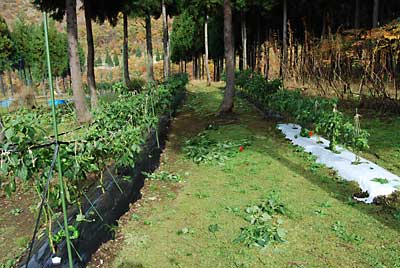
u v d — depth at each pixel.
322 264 2.97
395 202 3.98
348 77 10.34
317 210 3.96
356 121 5.61
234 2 18.05
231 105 10.42
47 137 3.01
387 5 17.89
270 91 11.19
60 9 11.87
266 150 6.60
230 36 10.05
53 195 2.80
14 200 4.66
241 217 3.89
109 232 3.49
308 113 7.08
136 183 4.66
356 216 3.79
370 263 2.95
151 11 18.23
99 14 13.98
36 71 30.30
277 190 4.61
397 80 9.64
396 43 8.26
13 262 3.14
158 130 7.35
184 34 32.62
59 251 2.71
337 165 5.28
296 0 17.72
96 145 3.29
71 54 9.33
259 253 3.18
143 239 3.50
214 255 3.18
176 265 3.05
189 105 14.44
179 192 4.78
